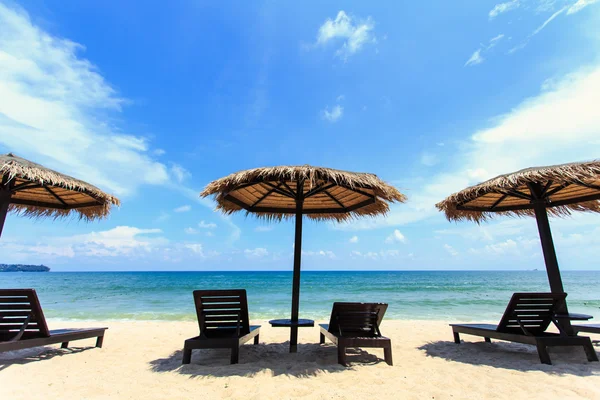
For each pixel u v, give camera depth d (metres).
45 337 3.55
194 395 2.57
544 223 4.27
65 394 2.59
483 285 30.50
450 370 3.35
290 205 5.66
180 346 4.57
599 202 5.01
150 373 3.18
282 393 2.60
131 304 14.25
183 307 13.04
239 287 27.92
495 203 5.41
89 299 16.67
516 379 3.02
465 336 5.46
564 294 3.77
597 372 3.18
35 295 3.41
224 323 3.62
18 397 2.50
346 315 3.68
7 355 3.90
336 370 3.28
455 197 4.66
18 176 3.76
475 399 2.53
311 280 41.44
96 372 3.23
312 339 5.04
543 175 3.63
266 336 5.33
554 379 2.99
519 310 3.84
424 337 5.37
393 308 12.67
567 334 3.88
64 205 5.33
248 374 3.09
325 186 4.40
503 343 4.80
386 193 3.85
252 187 4.76
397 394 2.62
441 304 14.19
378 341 3.51
